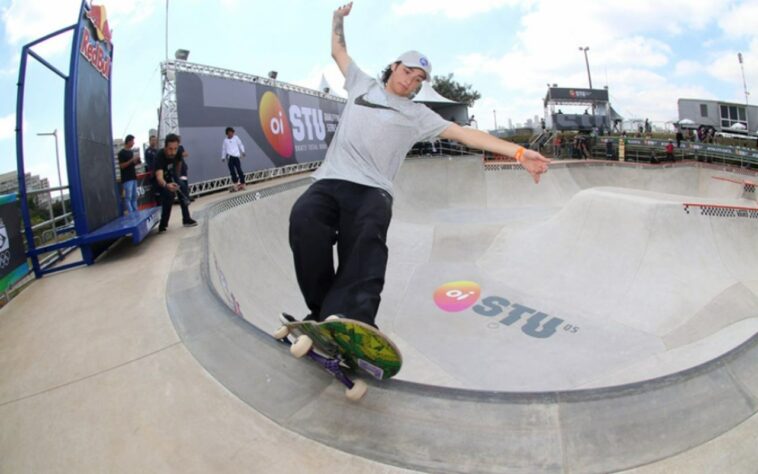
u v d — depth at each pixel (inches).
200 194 513.3
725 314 302.4
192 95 500.7
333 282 89.5
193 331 143.9
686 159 1192.2
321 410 95.5
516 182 857.5
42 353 139.5
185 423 98.1
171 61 484.1
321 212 91.1
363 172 93.6
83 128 245.4
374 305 80.0
